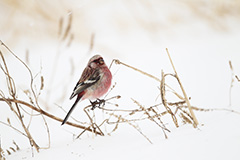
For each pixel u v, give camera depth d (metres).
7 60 13.66
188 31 14.73
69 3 15.54
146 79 11.38
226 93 8.68
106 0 16.52
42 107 9.85
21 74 12.46
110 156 5.87
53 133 8.24
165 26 15.32
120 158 5.67
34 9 14.91
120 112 9.02
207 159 4.98
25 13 14.88
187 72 11.18
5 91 11.09
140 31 15.27
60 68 12.77
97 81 9.09
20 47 14.42
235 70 10.47
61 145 7.06
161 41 14.51
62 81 11.64
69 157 6.21
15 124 8.96
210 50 12.84
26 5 14.84
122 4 16.67
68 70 12.52
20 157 6.73
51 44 14.57
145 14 15.90
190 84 10.11
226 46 12.94
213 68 11.05
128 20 15.87
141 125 7.71
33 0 14.84
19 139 8.15
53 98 10.37
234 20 15.05
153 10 16.09
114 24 15.62
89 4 16.33
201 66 11.45
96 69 9.18
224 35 14.24
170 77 11.09
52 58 13.50
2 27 14.78
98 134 7.45
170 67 12.00
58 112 9.57
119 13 16.08
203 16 15.29
